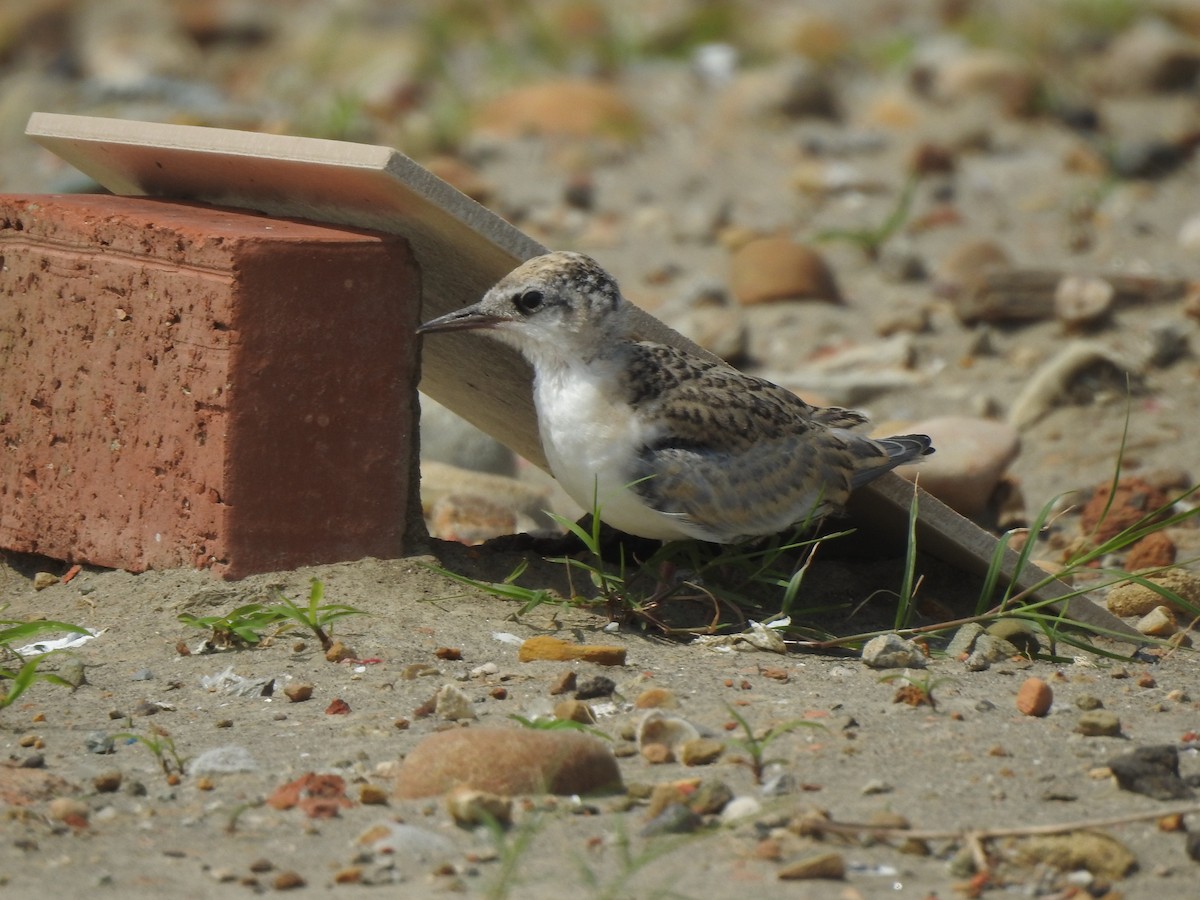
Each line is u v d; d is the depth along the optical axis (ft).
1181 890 22.72
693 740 26.58
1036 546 42.98
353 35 100.78
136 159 36.22
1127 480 43.75
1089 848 23.20
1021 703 29.27
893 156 80.18
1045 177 75.61
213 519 32.58
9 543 36.22
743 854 23.32
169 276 32.50
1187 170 76.13
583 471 33.24
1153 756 25.85
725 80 95.25
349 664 30.50
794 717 28.40
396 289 32.99
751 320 59.77
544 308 32.60
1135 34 94.73
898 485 35.17
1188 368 53.21
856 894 22.18
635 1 111.96
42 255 34.76
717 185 76.69
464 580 33.22
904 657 31.83
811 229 69.82
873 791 25.34
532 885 22.29
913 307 60.08
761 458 33.37
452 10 106.52
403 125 80.53
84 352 34.30
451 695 28.22
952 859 23.24
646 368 33.27
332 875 22.63
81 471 34.76
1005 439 44.39
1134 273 61.16
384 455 33.63
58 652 31.27
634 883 22.39
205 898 21.88
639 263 66.23
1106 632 33.45
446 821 24.14
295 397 32.42
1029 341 56.29
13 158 76.43
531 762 25.02
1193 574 38.86
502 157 79.61
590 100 84.58
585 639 32.50
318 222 34.65
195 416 32.55
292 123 79.46
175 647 31.32
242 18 104.99
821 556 39.24
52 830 23.73
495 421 40.42
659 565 34.96
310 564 33.40
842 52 99.86
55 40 100.37
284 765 26.25
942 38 100.58
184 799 25.05
